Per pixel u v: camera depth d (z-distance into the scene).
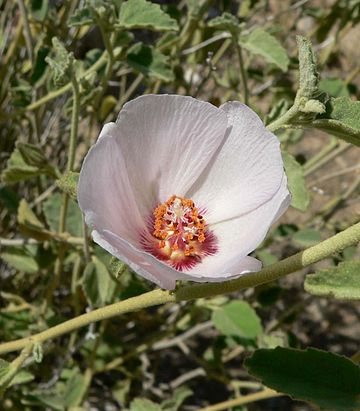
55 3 0.19
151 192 0.10
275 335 0.17
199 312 0.17
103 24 0.13
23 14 0.15
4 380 0.11
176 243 0.10
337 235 0.08
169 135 0.09
